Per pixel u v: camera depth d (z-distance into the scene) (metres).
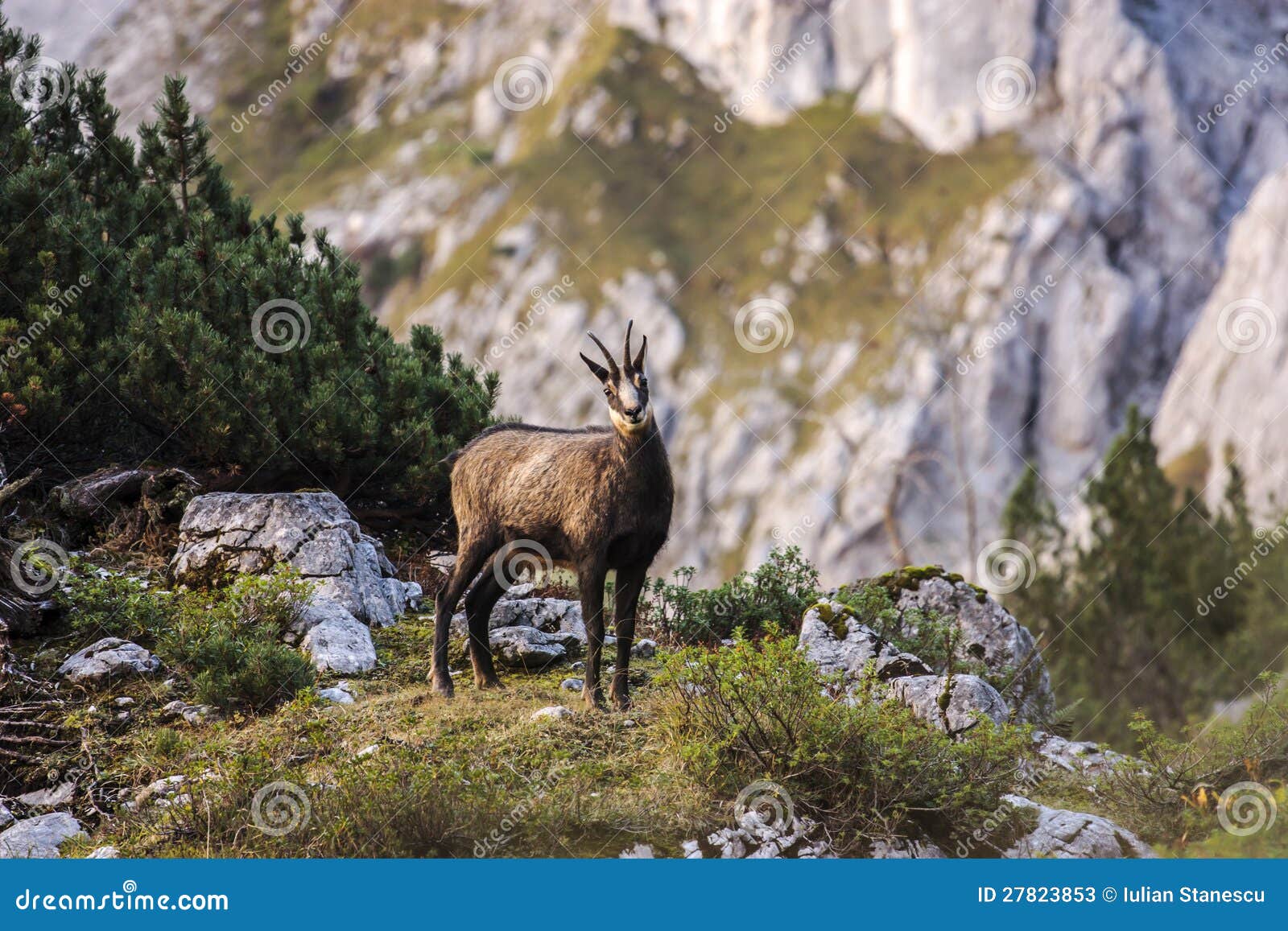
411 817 17.80
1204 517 74.31
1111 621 67.88
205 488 34.94
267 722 22.73
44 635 26.72
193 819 18.59
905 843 19.02
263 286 36.66
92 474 33.94
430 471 36.78
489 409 41.81
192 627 25.61
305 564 29.08
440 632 24.69
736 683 20.25
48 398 33.09
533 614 29.20
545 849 17.81
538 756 20.64
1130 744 59.50
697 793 19.41
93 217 37.19
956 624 30.09
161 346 34.41
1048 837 19.48
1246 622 68.12
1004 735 20.78
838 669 24.33
